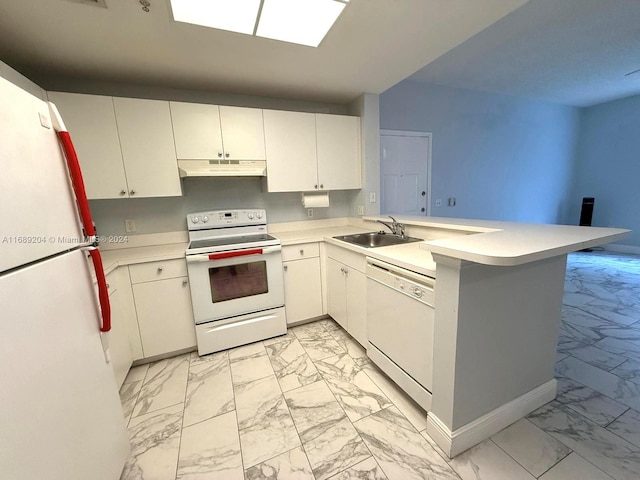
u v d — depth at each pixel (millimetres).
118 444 1159
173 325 2104
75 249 993
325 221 3098
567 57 2963
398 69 2100
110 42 1606
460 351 1188
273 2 1324
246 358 2121
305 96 2691
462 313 1156
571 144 5039
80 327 968
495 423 1364
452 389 1217
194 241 2398
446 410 1268
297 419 1526
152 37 1572
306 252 2492
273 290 2334
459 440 1269
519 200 4637
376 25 1542
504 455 1264
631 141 4555
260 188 2750
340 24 1524
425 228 2094
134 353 1998
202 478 1229
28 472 695
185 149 2131
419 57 1914
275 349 2230
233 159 2277
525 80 3588
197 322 2117
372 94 2672
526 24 2342
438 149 3809
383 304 1708
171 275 2057
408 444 1348
